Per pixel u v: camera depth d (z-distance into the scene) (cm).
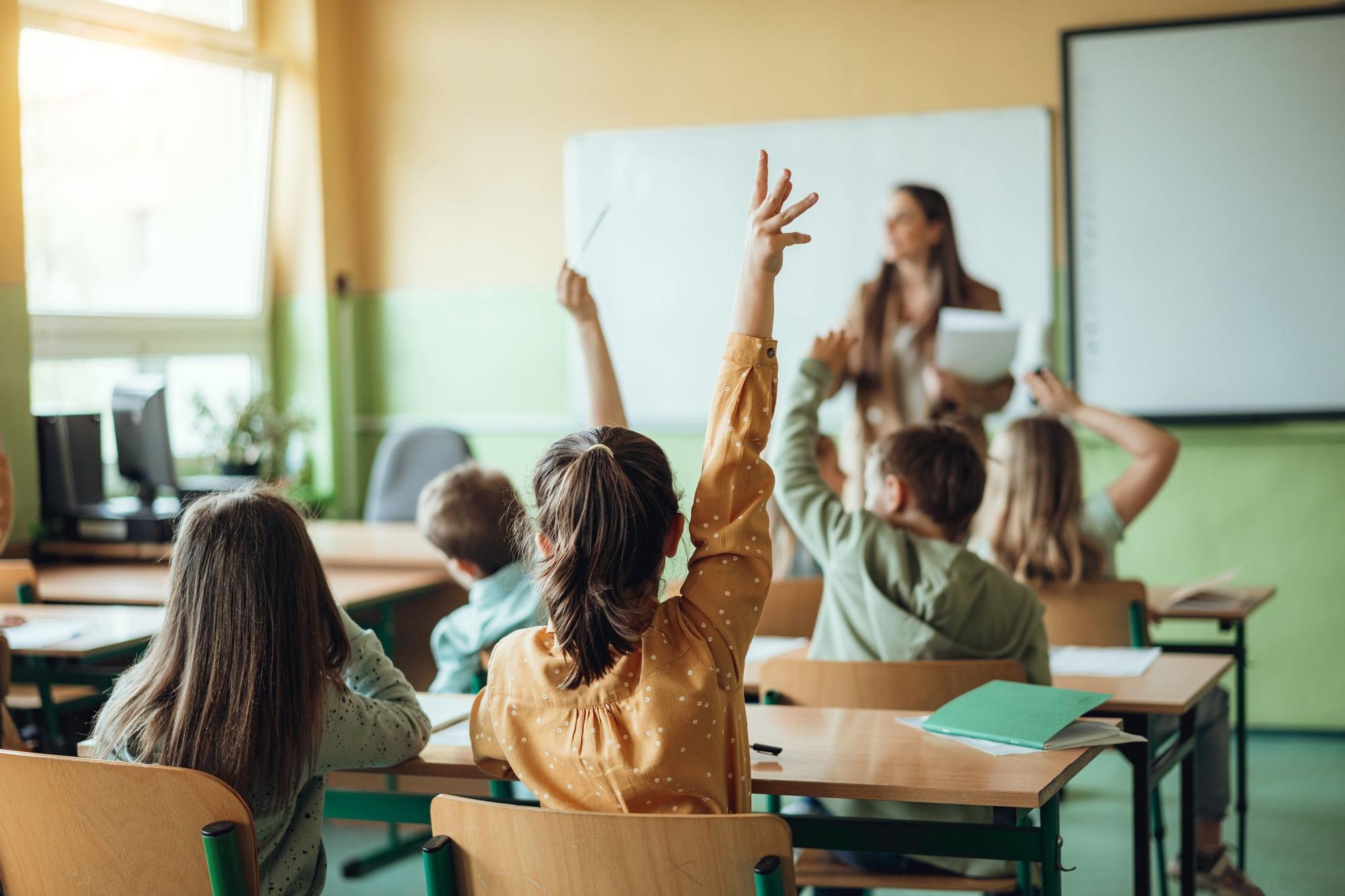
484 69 515
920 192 459
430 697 212
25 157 438
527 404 519
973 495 214
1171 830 347
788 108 475
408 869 332
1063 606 265
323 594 164
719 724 143
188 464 507
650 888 128
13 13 398
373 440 543
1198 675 223
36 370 447
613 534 141
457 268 524
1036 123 447
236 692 155
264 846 163
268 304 534
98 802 148
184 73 495
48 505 411
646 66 491
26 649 258
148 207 486
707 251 487
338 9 531
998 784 152
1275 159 425
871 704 200
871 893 305
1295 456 430
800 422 227
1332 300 422
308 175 523
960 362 453
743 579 148
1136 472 277
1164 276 437
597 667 142
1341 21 416
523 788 250
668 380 495
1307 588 432
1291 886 306
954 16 454
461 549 257
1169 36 431
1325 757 412
